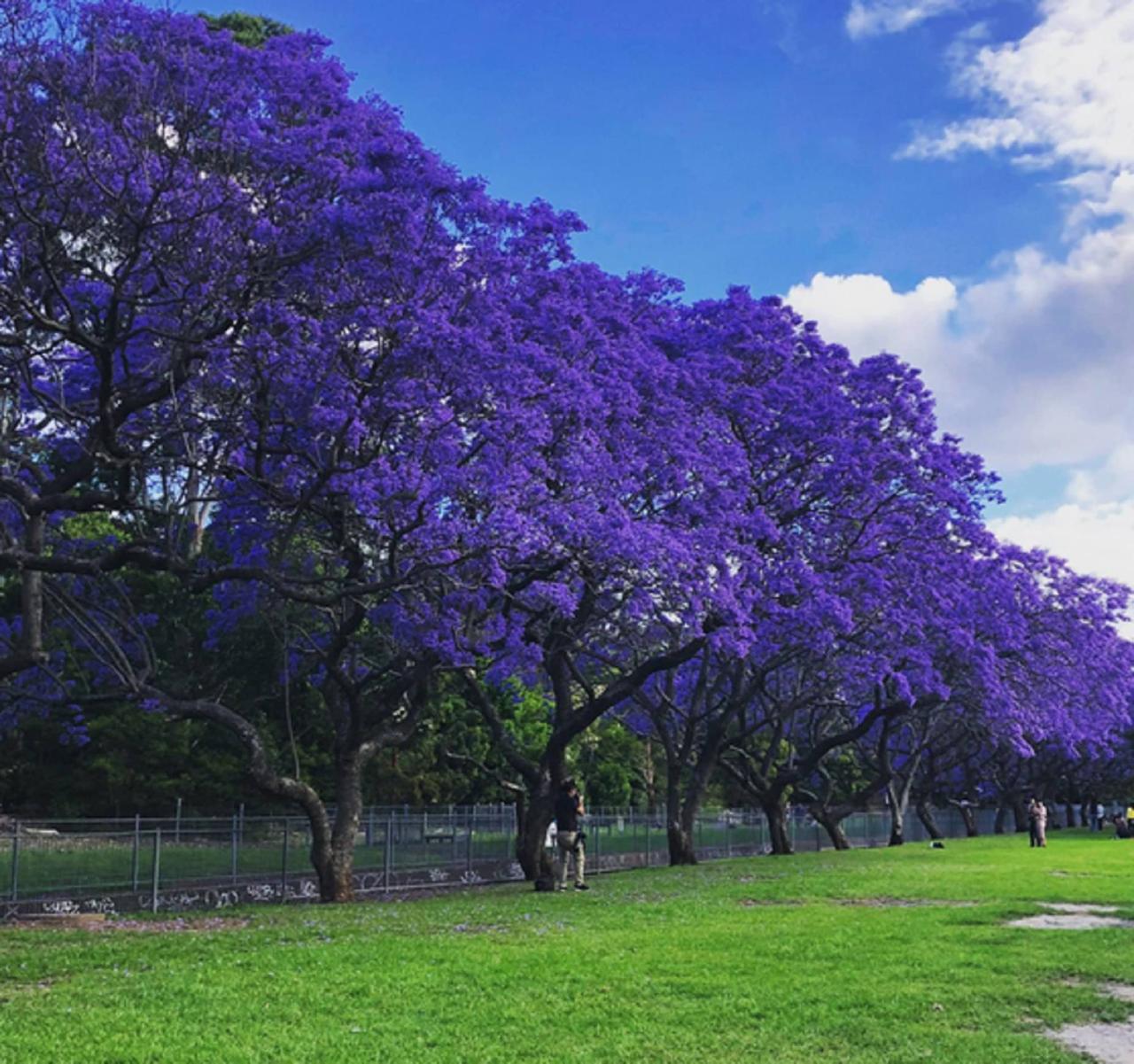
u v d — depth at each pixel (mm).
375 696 24375
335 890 20781
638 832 35688
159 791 31406
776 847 38594
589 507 19391
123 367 18891
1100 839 50500
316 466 18281
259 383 17734
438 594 19469
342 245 17094
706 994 10008
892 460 25609
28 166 15125
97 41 15984
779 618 25062
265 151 16859
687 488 22109
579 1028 8672
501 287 19656
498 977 10664
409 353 17625
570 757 46000
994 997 9938
